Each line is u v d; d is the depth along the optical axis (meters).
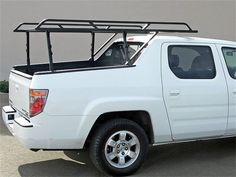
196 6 12.06
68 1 11.39
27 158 5.72
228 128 5.69
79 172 5.22
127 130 5.01
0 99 9.77
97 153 4.88
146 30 5.15
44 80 4.64
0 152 5.95
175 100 5.23
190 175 5.15
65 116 4.70
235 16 12.36
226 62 5.75
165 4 11.88
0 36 11.19
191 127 5.39
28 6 11.18
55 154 5.92
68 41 11.41
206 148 6.37
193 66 5.45
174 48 5.35
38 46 11.28
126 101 4.92
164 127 5.20
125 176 5.08
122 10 11.72
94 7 11.55
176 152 6.15
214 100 5.50
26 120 4.86
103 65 6.46
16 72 5.39
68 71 4.74
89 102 4.78
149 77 5.08
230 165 5.56
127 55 5.07
